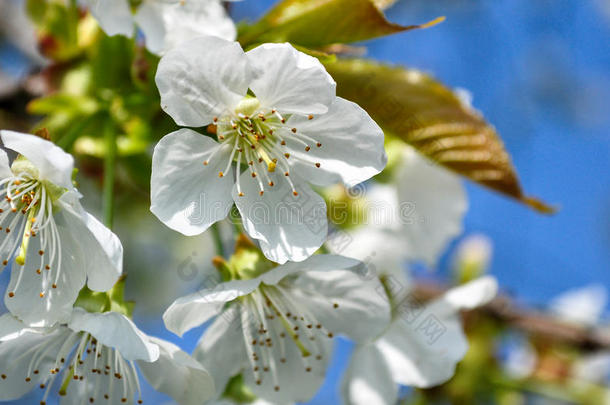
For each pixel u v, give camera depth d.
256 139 0.23
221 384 0.24
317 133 0.23
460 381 0.29
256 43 0.24
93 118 0.25
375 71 0.24
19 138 0.22
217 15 0.24
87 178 0.28
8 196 0.22
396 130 0.24
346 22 0.23
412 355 0.26
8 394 0.23
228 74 0.22
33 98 0.27
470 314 0.29
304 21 0.23
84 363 0.24
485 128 0.24
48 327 0.22
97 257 0.22
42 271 0.23
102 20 0.23
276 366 0.24
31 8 0.26
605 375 0.30
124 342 0.22
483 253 0.29
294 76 0.22
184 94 0.22
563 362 0.30
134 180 0.26
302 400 0.24
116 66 0.25
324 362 0.24
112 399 0.24
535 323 0.29
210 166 0.23
